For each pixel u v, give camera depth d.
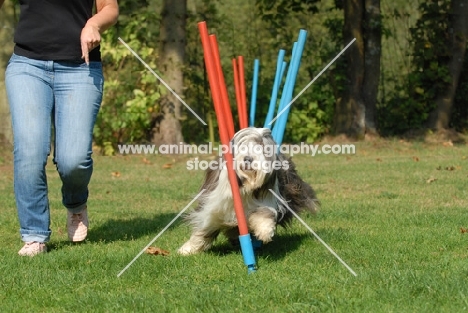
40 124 6.17
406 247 6.48
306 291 4.92
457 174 12.30
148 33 15.60
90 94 6.31
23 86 6.18
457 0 17.84
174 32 15.58
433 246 6.55
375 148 16.42
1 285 5.30
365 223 7.89
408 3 18.16
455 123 18.83
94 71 6.37
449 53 17.89
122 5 15.70
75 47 6.27
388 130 18.27
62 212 8.92
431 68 17.89
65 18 6.27
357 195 10.12
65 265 5.90
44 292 5.12
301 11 17.23
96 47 6.41
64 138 6.29
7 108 14.84
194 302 4.71
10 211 9.04
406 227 7.59
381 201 9.52
